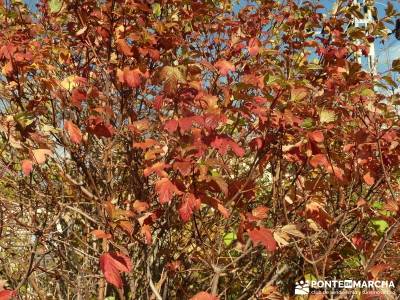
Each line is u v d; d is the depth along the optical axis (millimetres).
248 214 1270
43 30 1648
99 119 1433
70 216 1732
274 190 1503
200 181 1211
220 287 1767
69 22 1669
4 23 1549
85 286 1629
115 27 1498
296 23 1825
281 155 1438
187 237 1750
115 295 1741
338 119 1456
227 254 1711
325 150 1420
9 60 1442
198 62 1314
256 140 1405
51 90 1504
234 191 1480
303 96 1321
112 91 1705
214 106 1255
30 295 1730
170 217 1569
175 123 1171
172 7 1680
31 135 1320
